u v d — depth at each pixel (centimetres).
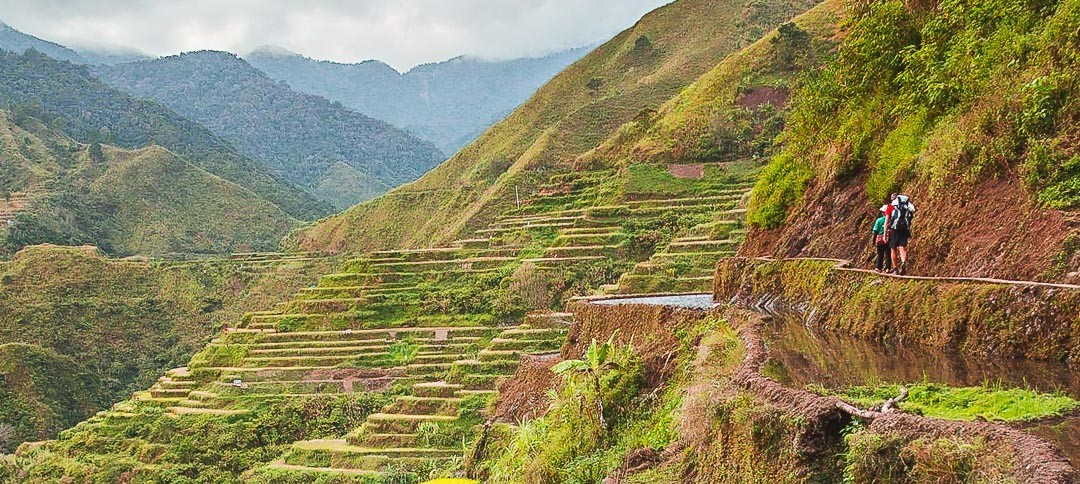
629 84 13738
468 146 15362
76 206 15888
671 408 1455
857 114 2100
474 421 4472
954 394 882
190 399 6188
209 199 18012
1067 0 1386
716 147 8031
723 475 1033
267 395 5884
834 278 1605
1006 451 662
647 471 1264
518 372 2614
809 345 1325
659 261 4947
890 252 1502
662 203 7056
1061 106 1305
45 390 8300
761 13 14025
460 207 12631
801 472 862
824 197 2089
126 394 9081
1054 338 1000
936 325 1205
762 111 8288
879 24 2089
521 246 7306
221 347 6769
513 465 1781
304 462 4634
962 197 1458
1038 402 802
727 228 5209
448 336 6247
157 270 12225
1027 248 1209
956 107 1634
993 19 1683
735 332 1488
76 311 10619
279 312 7194
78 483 5228
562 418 1705
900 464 738
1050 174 1247
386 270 7425
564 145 11725
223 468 5041
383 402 5450
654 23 15625
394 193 14662
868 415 826
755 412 970
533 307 6153
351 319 6694
